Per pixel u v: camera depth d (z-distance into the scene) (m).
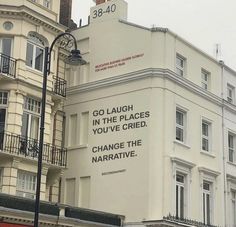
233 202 33.16
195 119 30.70
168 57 29.12
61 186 30.33
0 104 25.77
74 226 24.14
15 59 26.14
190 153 29.72
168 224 26.48
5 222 21.17
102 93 30.28
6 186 24.59
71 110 31.23
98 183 29.12
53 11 28.80
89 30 31.80
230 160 33.81
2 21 26.59
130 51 29.73
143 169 27.62
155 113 28.02
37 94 26.89
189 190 29.06
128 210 27.58
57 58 29.55
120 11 30.83
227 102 33.62
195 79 31.34
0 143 24.92
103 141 29.58
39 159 18.38
